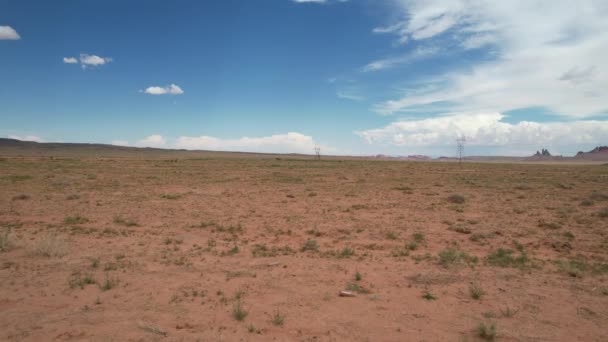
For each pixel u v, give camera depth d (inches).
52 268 354.9
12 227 566.9
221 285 312.8
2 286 303.3
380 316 250.8
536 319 247.4
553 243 478.9
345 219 671.8
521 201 914.1
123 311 255.1
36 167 2037.4
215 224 616.7
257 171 2161.7
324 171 2236.7
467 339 218.4
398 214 729.0
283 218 681.6
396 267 372.8
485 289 307.0
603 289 305.4
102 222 620.1
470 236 522.6
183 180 1505.9
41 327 228.1
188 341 211.9
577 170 2768.2
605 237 518.3
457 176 1865.2
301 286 312.5
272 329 228.7
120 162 2888.8
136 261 384.8
